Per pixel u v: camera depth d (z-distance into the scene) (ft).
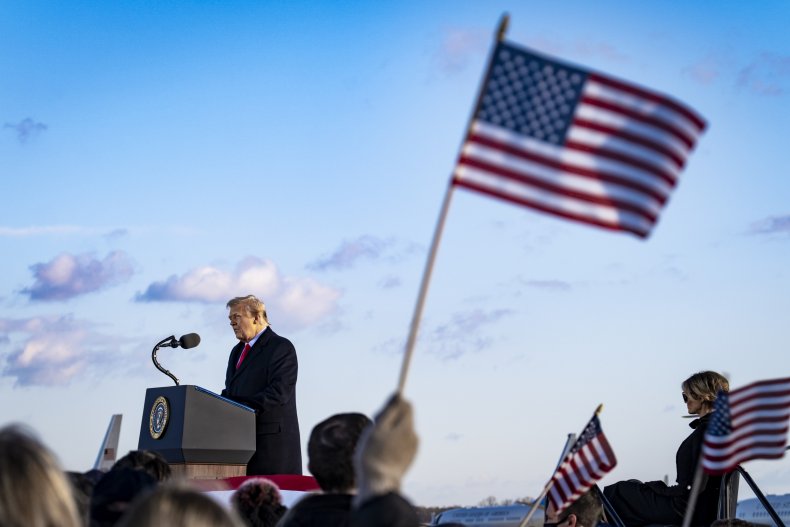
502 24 17.13
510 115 17.12
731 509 30.27
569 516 25.39
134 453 20.10
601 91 17.29
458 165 16.99
